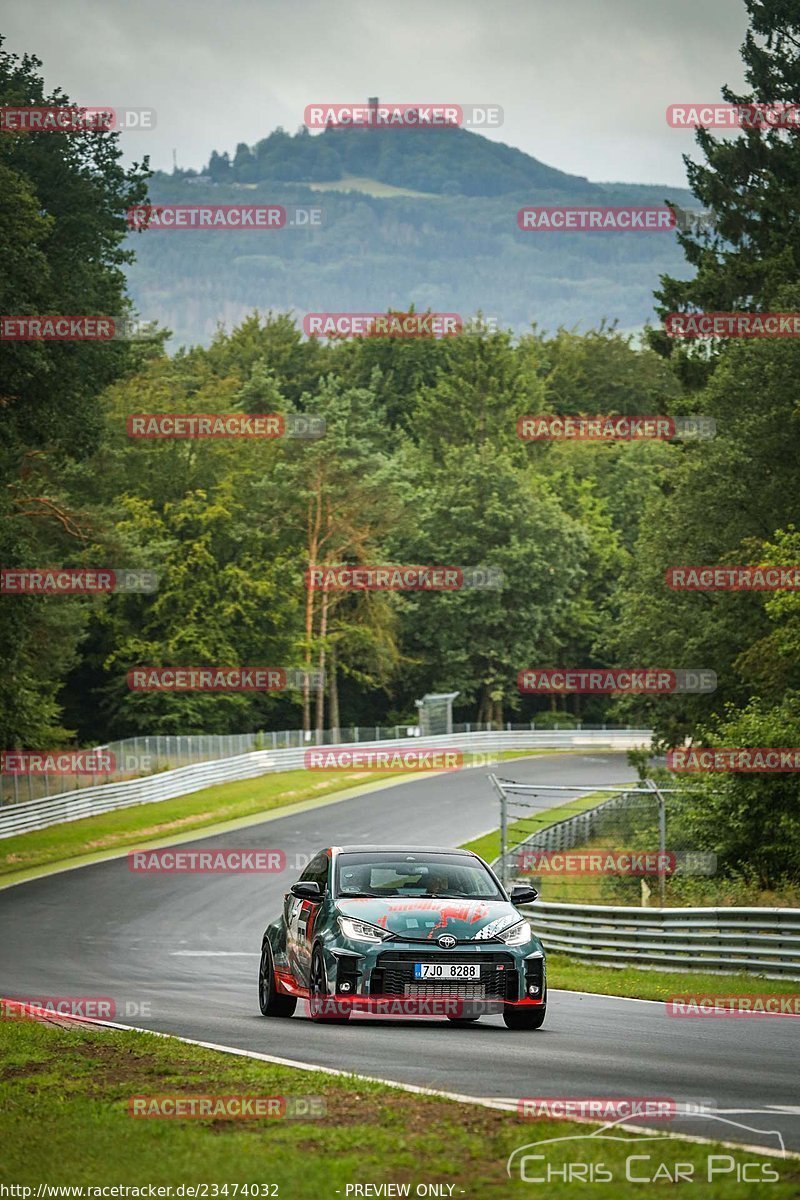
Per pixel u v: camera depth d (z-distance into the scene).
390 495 177.00
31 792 101.94
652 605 91.56
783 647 66.88
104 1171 14.42
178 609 167.62
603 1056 22.58
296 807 115.94
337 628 182.25
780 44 112.31
